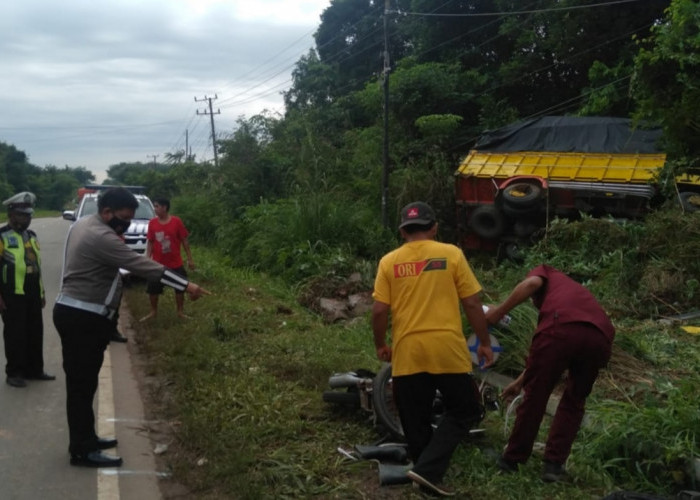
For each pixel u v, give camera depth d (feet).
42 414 19.76
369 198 55.06
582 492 14.03
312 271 39.09
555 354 14.35
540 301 15.61
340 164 59.41
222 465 15.55
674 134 38.45
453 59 75.72
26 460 16.49
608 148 45.55
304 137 65.87
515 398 17.46
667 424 15.26
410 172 53.36
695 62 35.24
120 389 22.13
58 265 53.42
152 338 28.02
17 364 22.31
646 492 13.92
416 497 13.85
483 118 67.26
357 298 33.27
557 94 70.79
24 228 22.53
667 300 30.83
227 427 17.80
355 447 16.29
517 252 44.45
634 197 41.93
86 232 15.64
